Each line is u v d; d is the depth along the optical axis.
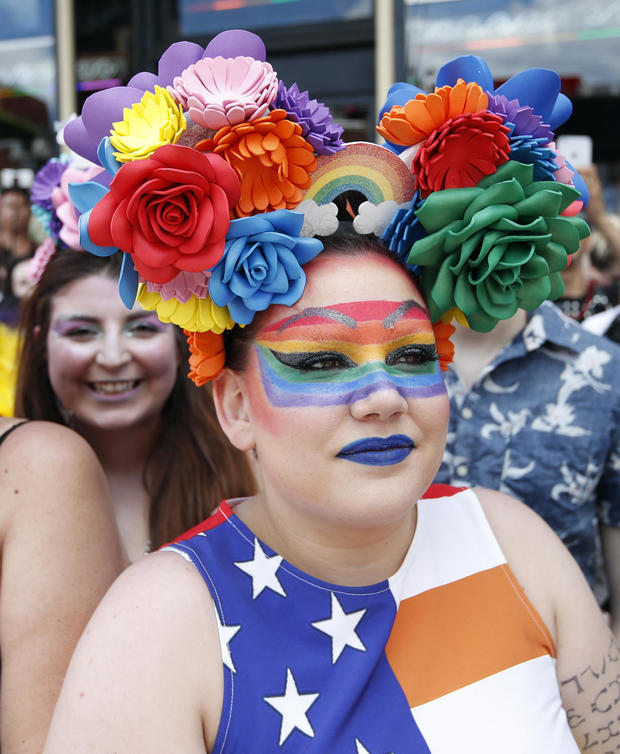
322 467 0.86
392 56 2.84
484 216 0.89
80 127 0.93
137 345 1.42
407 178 0.94
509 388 1.51
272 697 0.84
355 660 0.88
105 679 0.80
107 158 0.86
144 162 0.80
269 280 0.87
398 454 0.87
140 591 0.86
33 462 1.10
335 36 2.94
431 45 2.82
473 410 1.52
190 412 1.52
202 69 0.86
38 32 3.04
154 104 0.86
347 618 0.90
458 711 0.89
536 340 1.49
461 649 0.93
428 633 0.93
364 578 0.94
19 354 1.57
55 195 1.43
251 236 0.86
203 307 0.90
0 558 1.07
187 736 0.80
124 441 1.50
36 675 1.03
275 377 0.88
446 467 1.53
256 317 0.91
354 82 2.96
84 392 1.44
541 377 1.51
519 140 0.92
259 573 0.91
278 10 2.99
